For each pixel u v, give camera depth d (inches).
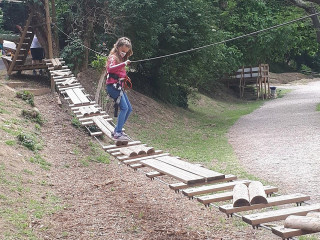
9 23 943.7
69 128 509.4
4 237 241.1
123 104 330.0
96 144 490.3
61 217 284.0
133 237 264.4
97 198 329.4
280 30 1282.0
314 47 1491.1
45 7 608.4
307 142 550.9
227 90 1466.5
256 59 1429.6
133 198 339.3
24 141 407.5
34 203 296.2
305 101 1154.7
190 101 1074.1
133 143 341.1
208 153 527.8
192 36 795.4
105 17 698.2
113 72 320.5
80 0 692.7
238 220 300.0
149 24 723.4
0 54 901.8
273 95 1432.1
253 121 823.7
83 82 674.8
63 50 682.8
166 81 882.8
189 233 275.1
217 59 912.3
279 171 417.7
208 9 870.4
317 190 348.8
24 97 540.1
